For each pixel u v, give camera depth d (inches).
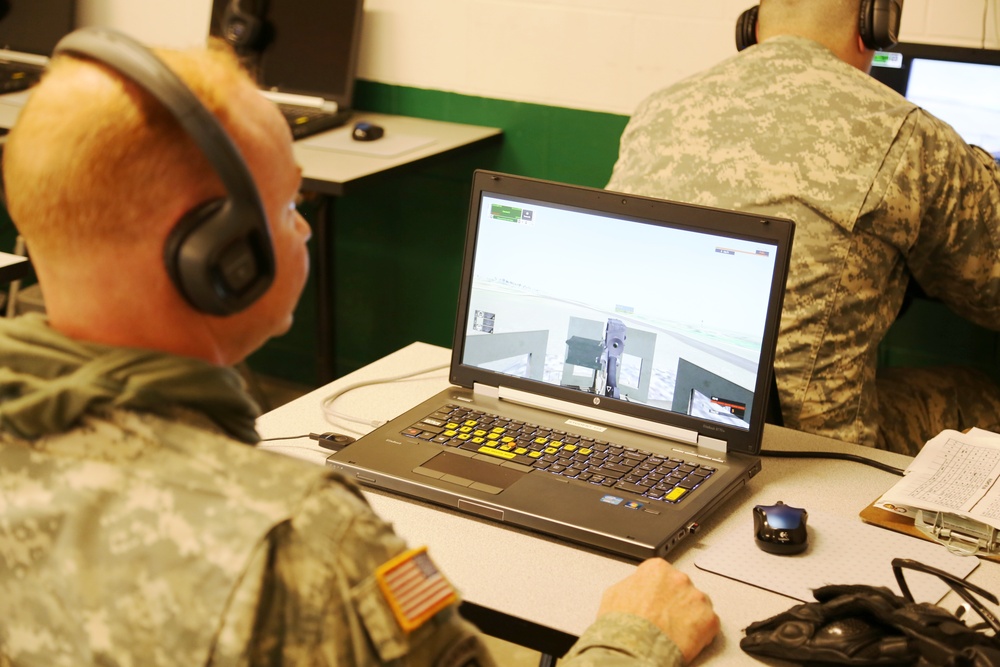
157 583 23.5
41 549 24.5
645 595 36.3
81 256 24.1
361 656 24.0
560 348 51.4
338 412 54.3
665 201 48.8
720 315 48.0
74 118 23.3
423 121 109.8
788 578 41.0
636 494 44.6
